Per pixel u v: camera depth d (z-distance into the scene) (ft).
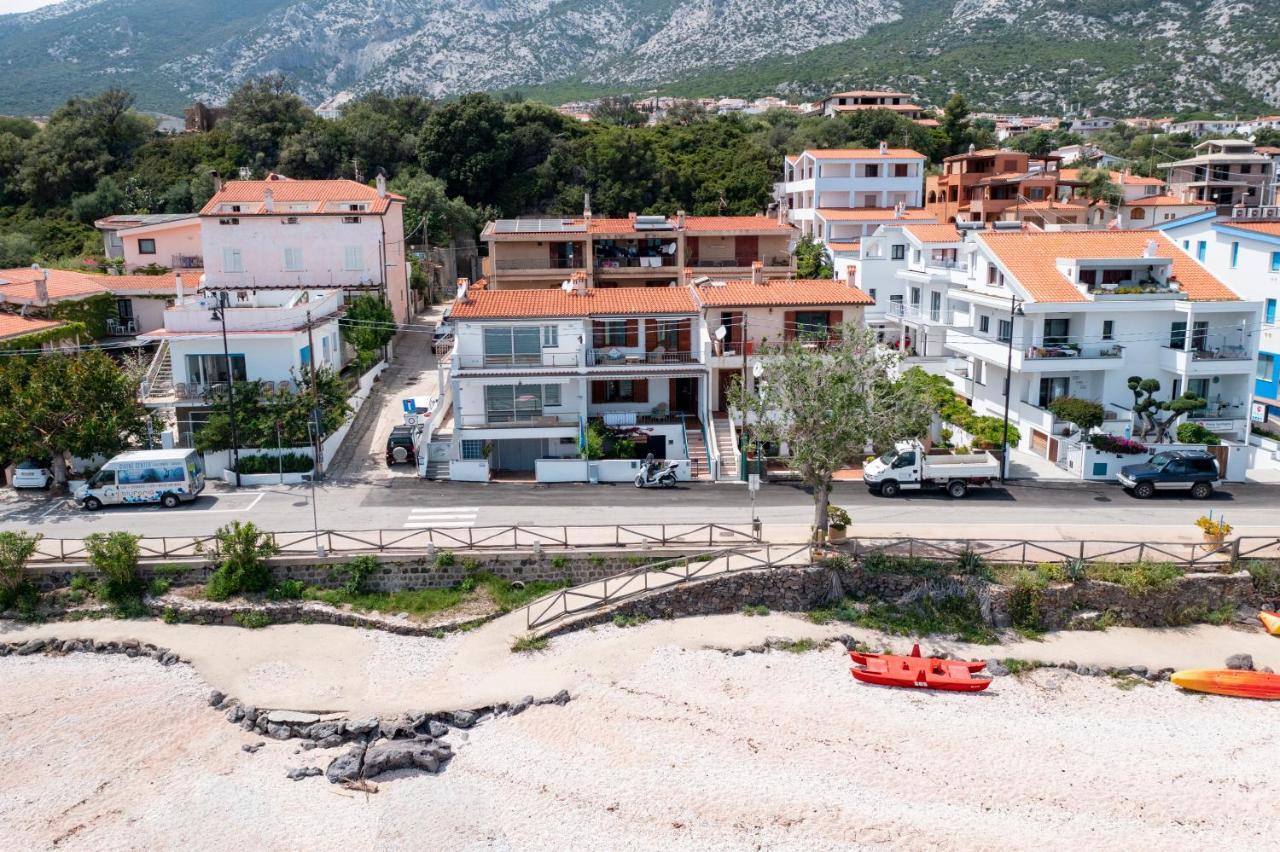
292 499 144.66
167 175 348.38
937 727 96.37
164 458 141.79
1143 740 94.94
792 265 238.48
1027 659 108.99
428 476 155.74
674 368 161.89
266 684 104.47
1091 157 503.61
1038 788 87.15
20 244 294.25
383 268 223.30
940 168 419.74
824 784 87.35
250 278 222.48
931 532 128.06
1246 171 406.82
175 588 121.70
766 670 106.63
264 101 376.07
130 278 225.15
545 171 339.57
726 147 380.58
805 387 118.62
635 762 90.74
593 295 172.45
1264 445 165.58
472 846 80.02
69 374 146.51
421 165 337.52
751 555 122.11
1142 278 167.32
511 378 159.33
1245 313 162.09
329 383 165.89
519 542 125.39
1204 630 115.75
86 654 111.75
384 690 103.14
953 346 188.65
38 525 134.00
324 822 83.51
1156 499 144.56
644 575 120.47
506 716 98.32
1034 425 167.63
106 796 87.10
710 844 79.92
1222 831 81.76
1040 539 124.77
